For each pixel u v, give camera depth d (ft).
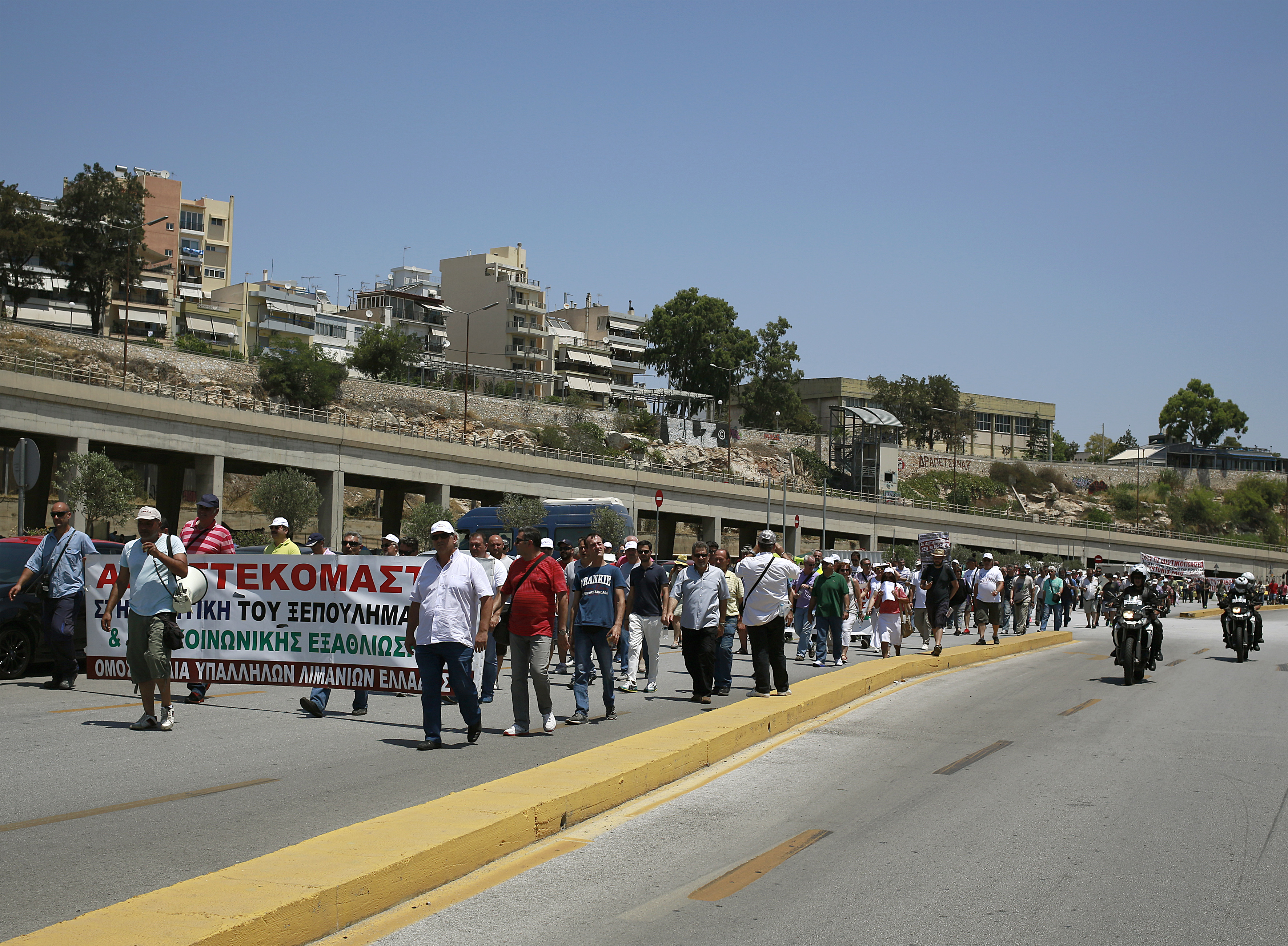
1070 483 454.40
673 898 19.99
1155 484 459.73
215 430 180.96
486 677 46.32
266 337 347.56
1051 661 74.28
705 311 408.46
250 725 38.19
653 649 51.49
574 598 41.60
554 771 27.78
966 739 39.04
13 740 33.58
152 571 36.09
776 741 37.86
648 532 272.51
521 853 22.72
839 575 67.05
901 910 19.47
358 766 30.94
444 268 414.41
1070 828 25.86
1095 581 131.75
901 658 65.21
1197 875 22.00
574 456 253.24
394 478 207.10
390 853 19.75
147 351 249.75
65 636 44.68
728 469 335.88
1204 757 36.04
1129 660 58.85
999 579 81.10
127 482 150.30
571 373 411.54
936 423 445.37
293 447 192.34
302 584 41.47
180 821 24.18
